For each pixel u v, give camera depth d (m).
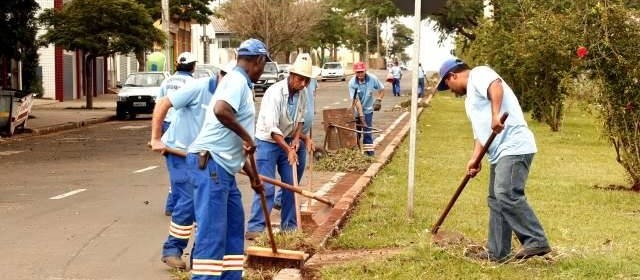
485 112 7.32
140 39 32.72
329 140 15.73
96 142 21.42
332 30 73.75
